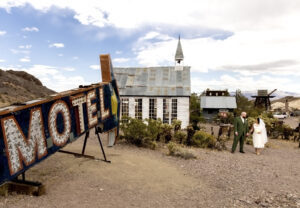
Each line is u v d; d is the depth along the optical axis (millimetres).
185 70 19562
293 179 6043
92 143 10078
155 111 17656
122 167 6148
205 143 10742
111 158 7016
